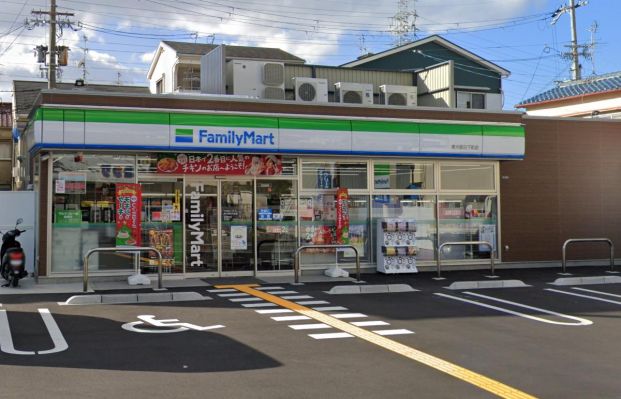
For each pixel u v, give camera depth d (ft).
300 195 52.75
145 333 28.94
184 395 19.27
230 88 63.57
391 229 53.78
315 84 67.87
